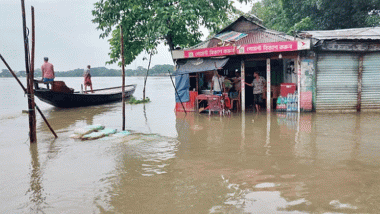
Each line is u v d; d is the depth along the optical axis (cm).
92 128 846
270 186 432
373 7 1722
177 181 467
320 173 478
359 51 1116
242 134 788
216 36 1326
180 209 373
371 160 537
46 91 1375
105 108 1517
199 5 1577
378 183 431
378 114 1066
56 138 811
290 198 389
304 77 1138
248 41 1202
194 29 1644
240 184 443
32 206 396
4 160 609
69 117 1209
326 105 1145
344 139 698
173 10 1476
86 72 1920
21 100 2102
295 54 1129
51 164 577
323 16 1895
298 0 1925
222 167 524
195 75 1274
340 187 420
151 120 1075
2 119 1194
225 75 1478
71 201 408
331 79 1135
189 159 580
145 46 1555
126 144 720
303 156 573
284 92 1173
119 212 371
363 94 1148
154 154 626
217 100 1131
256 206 371
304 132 787
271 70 1397
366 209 353
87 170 536
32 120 748
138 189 441
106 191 438
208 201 392
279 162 541
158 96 2217
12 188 459
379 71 1139
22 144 749
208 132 829
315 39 1072
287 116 1067
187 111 1285
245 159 566
